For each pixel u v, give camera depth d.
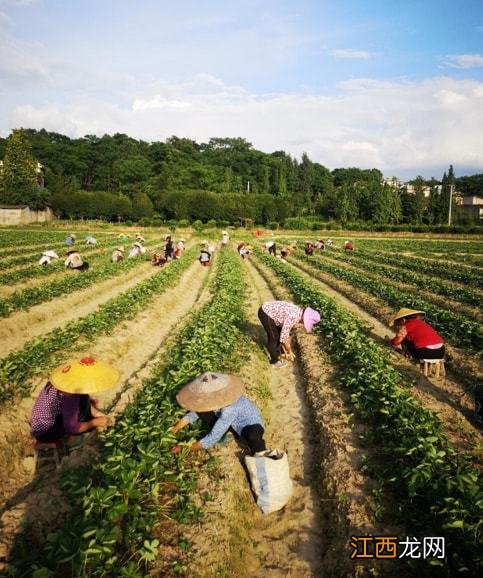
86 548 3.95
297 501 5.79
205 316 12.15
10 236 43.72
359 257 35.06
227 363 9.24
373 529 4.87
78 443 6.24
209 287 20.12
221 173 110.50
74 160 99.06
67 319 14.39
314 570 4.73
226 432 6.41
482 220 85.94
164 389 7.23
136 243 29.42
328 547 4.92
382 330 13.51
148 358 11.52
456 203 86.62
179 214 70.19
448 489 4.81
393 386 7.72
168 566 4.33
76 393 5.49
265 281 23.38
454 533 4.43
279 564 4.84
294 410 8.26
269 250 35.66
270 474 5.54
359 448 6.39
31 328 13.09
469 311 15.59
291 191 114.62
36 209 69.69
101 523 4.30
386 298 16.72
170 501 5.10
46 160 98.62
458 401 8.23
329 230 69.75
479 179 115.12
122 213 71.25
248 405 6.01
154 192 88.25
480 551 4.16
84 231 58.81
